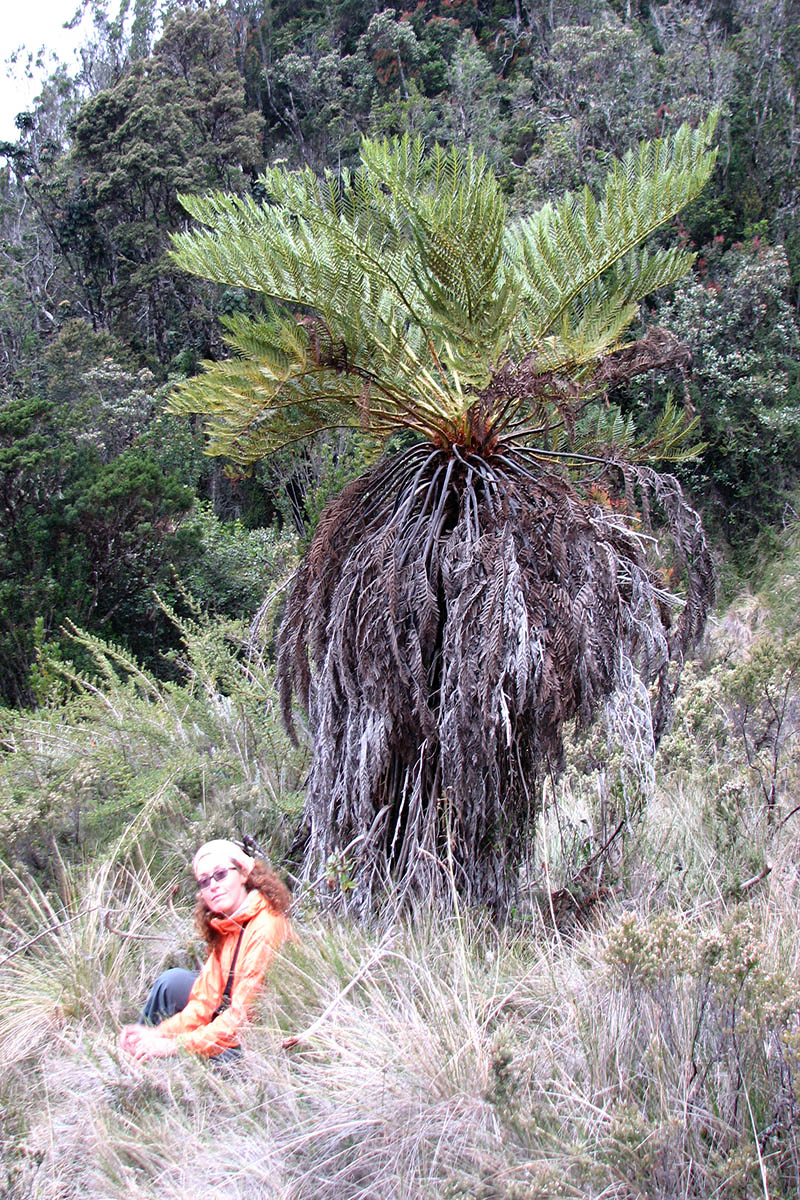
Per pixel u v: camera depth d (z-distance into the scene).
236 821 3.96
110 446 17.28
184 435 17.52
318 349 2.94
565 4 32.78
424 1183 1.94
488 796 3.00
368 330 2.99
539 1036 2.44
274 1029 2.47
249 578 11.79
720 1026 2.16
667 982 2.26
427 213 2.80
